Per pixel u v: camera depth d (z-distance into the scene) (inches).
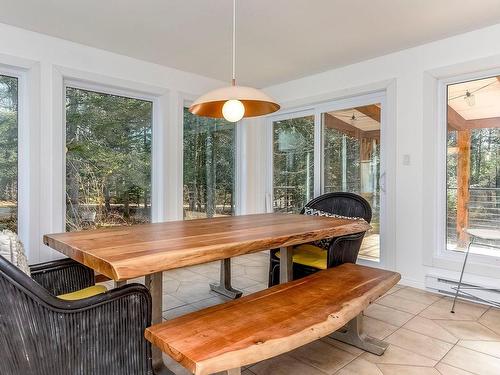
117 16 106.7
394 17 106.4
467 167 122.4
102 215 141.5
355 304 66.5
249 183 195.6
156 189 158.1
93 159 138.6
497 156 116.0
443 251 126.7
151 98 155.2
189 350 48.8
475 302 114.1
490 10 101.8
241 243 72.1
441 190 127.1
